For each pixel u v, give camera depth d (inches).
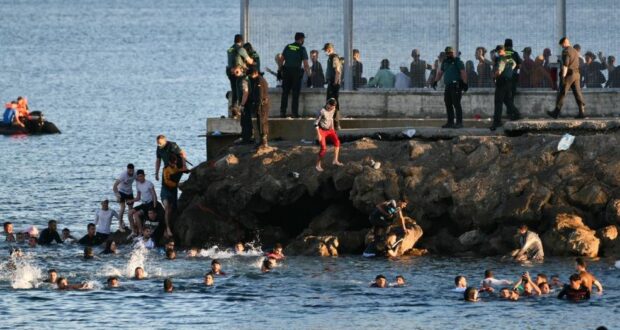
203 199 4584.2
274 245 4434.1
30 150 7386.8
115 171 6555.1
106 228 4719.5
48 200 5684.1
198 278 3981.3
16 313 3617.1
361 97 4909.0
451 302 3641.7
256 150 4606.3
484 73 4864.7
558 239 4101.9
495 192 4222.4
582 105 4672.7
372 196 4320.9
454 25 4886.8
